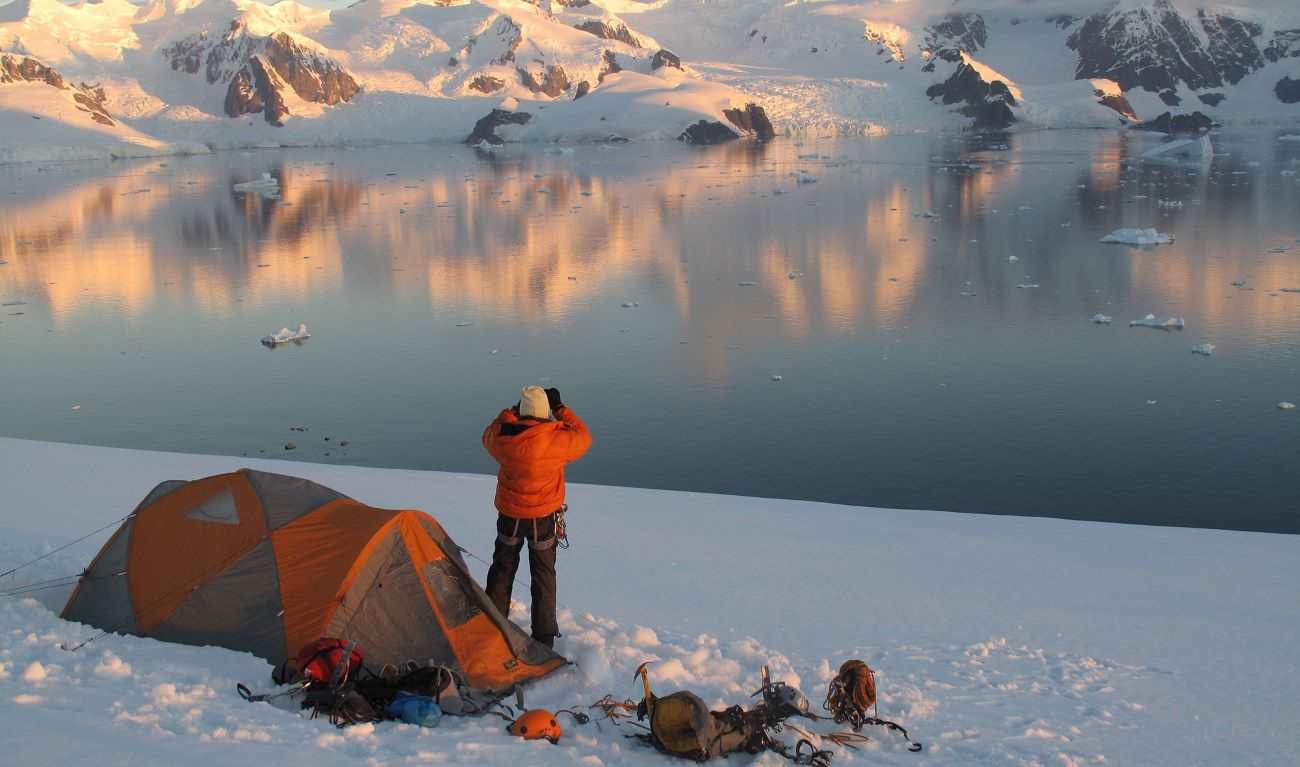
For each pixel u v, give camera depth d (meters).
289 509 8.34
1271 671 8.67
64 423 29.19
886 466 23.73
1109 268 53.62
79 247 72.56
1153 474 22.77
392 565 7.96
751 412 28.64
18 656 7.27
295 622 7.61
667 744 6.41
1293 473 22.50
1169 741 7.04
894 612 10.39
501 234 75.62
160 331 43.34
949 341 37.38
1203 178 109.19
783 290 49.84
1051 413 27.83
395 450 25.86
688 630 9.47
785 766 6.32
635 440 26.28
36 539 11.35
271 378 34.28
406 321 44.47
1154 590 11.72
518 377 33.59
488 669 7.60
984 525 15.53
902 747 6.71
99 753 5.08
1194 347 34.28
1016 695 7.85
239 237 76.81
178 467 17.50
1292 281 47.88
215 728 5.95
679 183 120.31
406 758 5.75
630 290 51.03
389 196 111.31
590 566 12.00
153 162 196.25
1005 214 80.81
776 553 12.98
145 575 8.26
